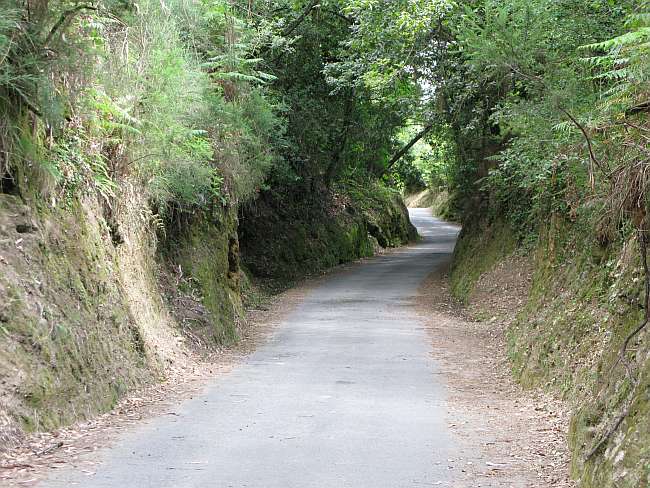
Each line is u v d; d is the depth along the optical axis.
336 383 11.03
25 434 6.90
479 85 16.27
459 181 29.62
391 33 18.11
